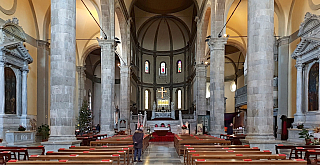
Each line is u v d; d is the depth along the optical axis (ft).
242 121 96.89
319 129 44.98
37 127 64.49
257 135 35.04
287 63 65.46
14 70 57.00
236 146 31.45
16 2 58.65
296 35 62.49
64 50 36.50
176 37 151.53
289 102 64.44
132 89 124.88
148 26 144.87
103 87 62.34
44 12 66.85
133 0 95.86
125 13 87.20
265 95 35.50
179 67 152.15
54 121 35.60
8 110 54.49
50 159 23.02
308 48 53.67
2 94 52.24
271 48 36.22
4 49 51.52
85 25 89.92
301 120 56.49
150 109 151.43
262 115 35.29
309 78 55.21
